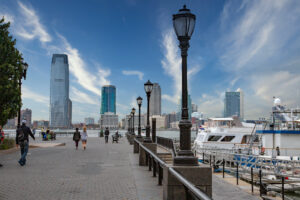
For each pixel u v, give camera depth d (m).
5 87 20.22
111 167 12.50
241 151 28.08
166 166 6.09
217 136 31.97
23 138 12.73
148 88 17.55
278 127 27.33
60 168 12.04
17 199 6.73
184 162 6.03
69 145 29.39
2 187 8.06
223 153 25.02
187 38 6.50
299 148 24.73
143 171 11.30
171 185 5.96
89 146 28.17
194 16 6.54
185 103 6.35
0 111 20.41
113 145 30.47
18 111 21.92
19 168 11.89
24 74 23.72
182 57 6.51
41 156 17.12
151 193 7.40
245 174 21.19
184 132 6.18
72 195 7.19
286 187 17.58
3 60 20.91
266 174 18.83
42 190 7.73
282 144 24.80
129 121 60.78
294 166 19.44
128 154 19.09
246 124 35.19
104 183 8.84
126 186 8.39
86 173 10.78
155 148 16.64
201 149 30.14
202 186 5.80
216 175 19.52
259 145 27.39
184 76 6.42
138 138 20.62
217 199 10.24
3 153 18.66
